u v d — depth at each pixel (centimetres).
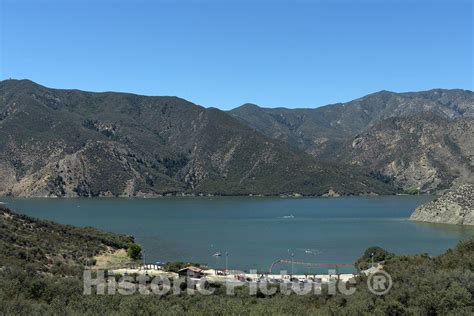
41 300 5759
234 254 16025
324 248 17325
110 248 13762
